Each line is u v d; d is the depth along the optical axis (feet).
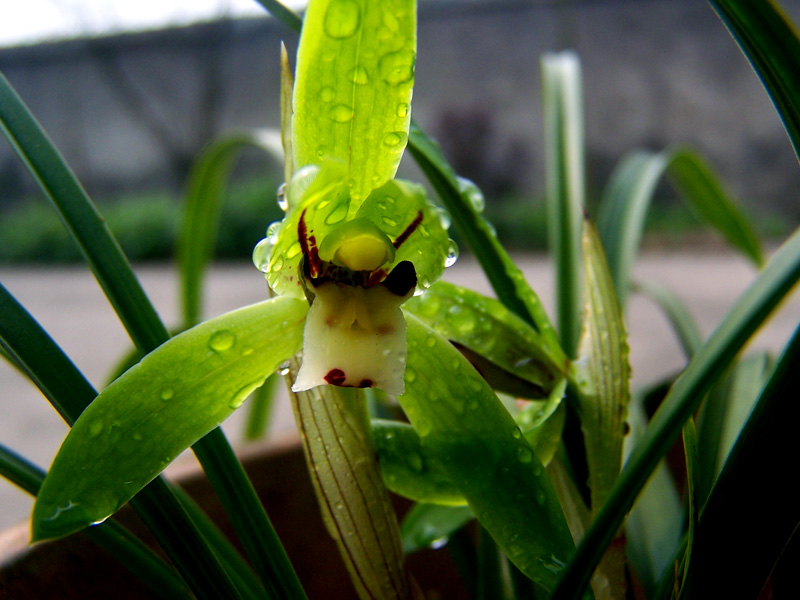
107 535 0.25
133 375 0.23
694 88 3.93
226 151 0.50
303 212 0.24
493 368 0.26
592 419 0.26
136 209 3.95
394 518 0.25
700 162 0.50
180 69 4.42
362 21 0.20
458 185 0.28
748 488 0.20
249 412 0.54
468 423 0.25
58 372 0.23
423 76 4.33
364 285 0.26
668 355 1.42
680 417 0.18
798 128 0.19
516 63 4.19
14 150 0.25
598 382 0.26
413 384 0.26
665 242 3.24
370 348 0.25
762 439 0.20
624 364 0.25
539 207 3.71
